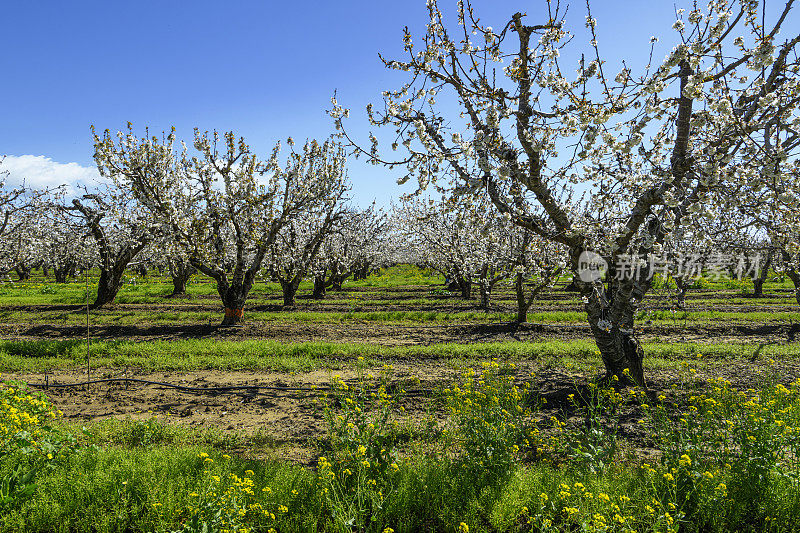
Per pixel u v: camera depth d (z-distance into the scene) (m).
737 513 4.05
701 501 4.06
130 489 4.38
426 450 5.52
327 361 10.34
